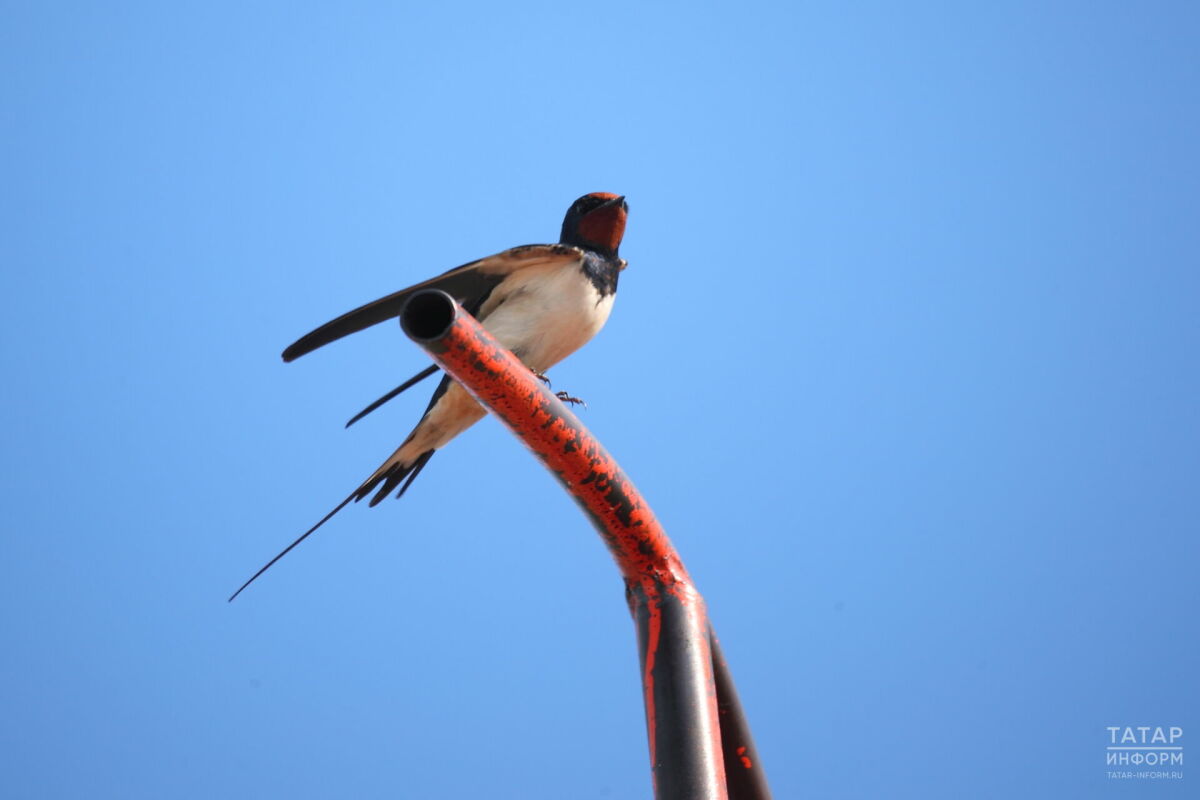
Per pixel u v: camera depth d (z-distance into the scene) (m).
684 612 5.57
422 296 4.94
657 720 5.30
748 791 5.70
